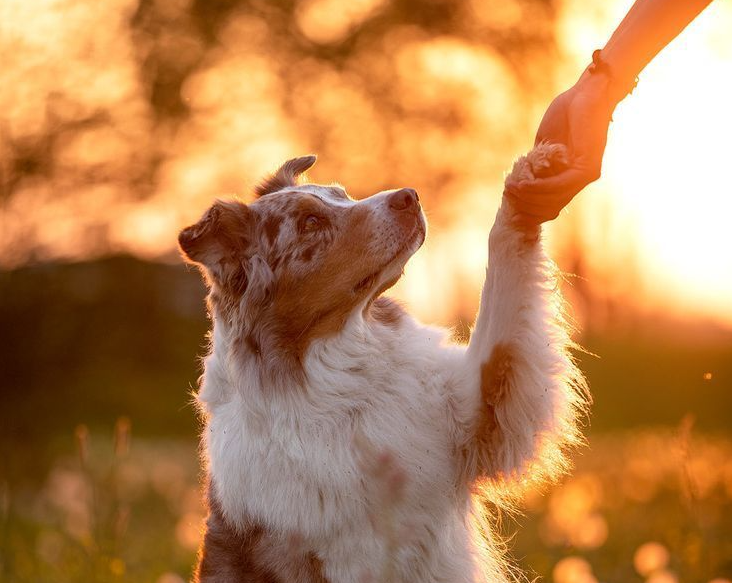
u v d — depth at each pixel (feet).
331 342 17.33
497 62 90.48
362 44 91.09
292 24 90.22
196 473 58.29
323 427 16.94
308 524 16.61
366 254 17.61
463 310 85.71
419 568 16.67
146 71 84.07
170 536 35.81
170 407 83.41
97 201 78.43
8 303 63.82
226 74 89.15
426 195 90.74
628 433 65.98
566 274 17.44
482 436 16.72
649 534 29.99
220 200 18.40
